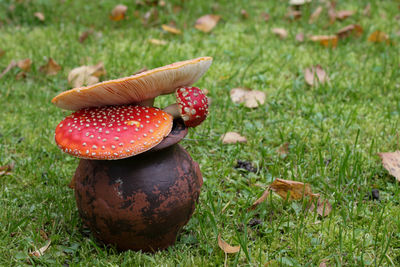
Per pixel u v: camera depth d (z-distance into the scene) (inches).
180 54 64.4
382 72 60.4
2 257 39.4
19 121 51.9
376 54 66.0
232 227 41.8
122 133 36.4
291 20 78.0
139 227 38.2
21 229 41.3
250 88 55.1
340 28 75.4
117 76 58.0
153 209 37.9
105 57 64.0
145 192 37.6
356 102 54.4
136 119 37.1
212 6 81.5
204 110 38.1
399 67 61.2
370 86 57.4
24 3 80.6
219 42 69.0
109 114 37.4
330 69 61.3
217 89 56.2
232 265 39.1
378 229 41.2
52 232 41.1
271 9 81.8
